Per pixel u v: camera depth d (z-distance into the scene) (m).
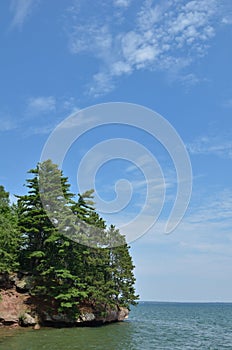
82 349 27.73
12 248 43.84
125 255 53.34
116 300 52.31
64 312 41.78
